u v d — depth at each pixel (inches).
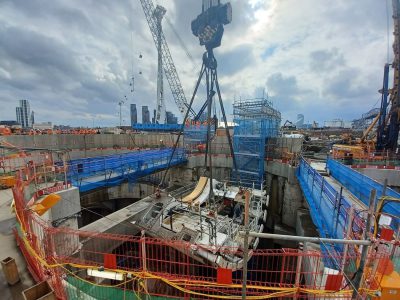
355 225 241.0
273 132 1145.4
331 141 1539.1
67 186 490.6
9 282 213.2
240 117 1071.0
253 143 1012.5
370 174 756.6
